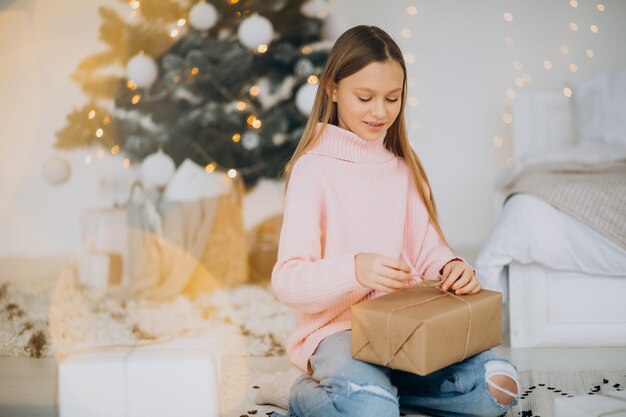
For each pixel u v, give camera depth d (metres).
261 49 3.44
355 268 1.33
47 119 4.16
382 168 1.57
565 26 3.97
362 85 1.47
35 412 1.71
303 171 1.51
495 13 4.04
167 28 3.66
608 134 3.32
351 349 1.38
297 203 1.47
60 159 3.51
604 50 3.94
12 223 4.19
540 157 3.07
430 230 1.64
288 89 3.94
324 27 3.66
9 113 4.15
